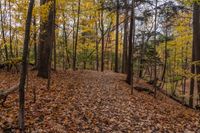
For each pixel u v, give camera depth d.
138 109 12.65
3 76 17.00
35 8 12.34
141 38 28.81
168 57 29.25
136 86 21.17
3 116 8.65
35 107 10.19
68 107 10.90
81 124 9.15
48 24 17.19
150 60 27.86
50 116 9.40
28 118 8.89
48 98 11.89
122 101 14.08
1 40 18.81
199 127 10.62
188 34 23.39
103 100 13.51
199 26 15.03
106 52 46.06
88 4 28.34
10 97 11.10
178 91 31.50
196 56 14.98
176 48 26.56
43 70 17.59
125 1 22.39
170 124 10.59
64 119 9.34
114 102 13.43
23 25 13.94
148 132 9.18
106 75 24.78
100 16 33.72
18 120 8.27
